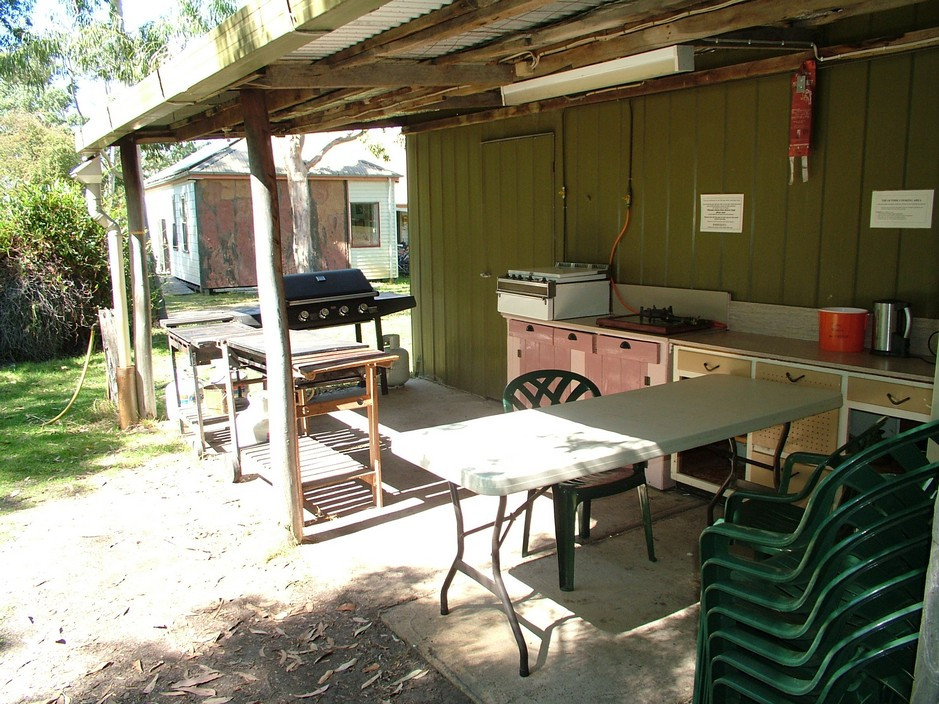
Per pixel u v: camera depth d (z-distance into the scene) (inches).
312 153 690.2
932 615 58.3
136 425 235.9
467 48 132.7
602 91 196.4
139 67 537.0
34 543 152.9
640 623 118.3
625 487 131.3
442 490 180.7
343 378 163.5
